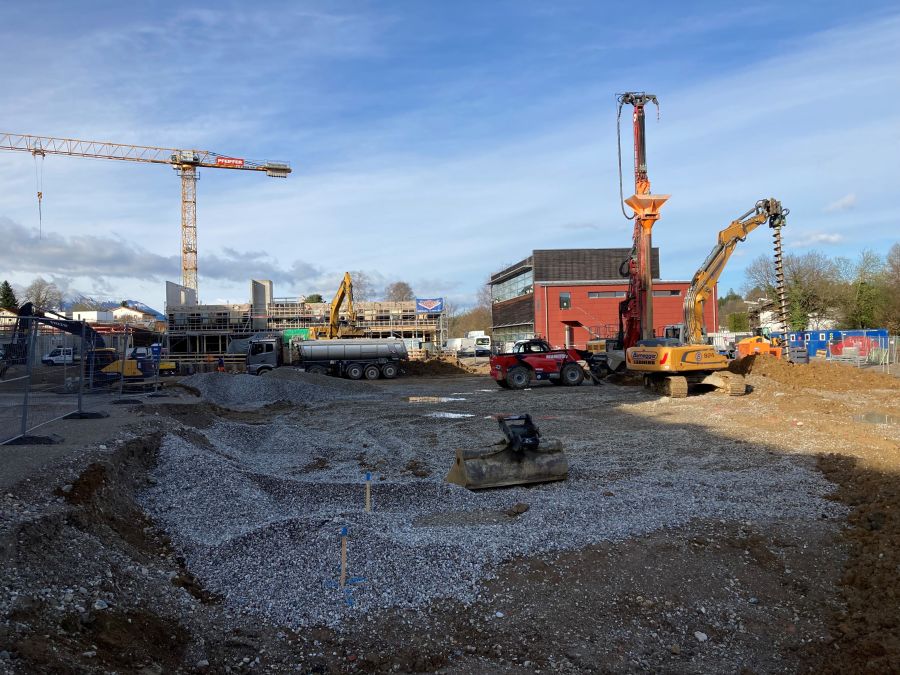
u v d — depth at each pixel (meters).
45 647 3.68
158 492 8.02
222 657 4.37
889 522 6.57
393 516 7.00
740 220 21.80
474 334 64.69
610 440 12.13
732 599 5.21
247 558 5.84
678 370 19.08
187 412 14.27
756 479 8.74
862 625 4.71
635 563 5.77
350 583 5.28
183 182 80.56
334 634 4.64
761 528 6.67
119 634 4.29
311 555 5.71
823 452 10.24
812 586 5.42
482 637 4.62
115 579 4.99
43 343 10.95
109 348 17.11
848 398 18.05
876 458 9.44
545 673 4.21
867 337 33.81
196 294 76.44
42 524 5.25
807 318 52.00
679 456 10.50
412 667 4.27
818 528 6.69
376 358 33.62
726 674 4.24
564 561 5.79
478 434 13.48
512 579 5.46
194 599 5.16
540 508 7.49
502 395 21.97
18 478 6.55
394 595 5.13
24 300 78.81
